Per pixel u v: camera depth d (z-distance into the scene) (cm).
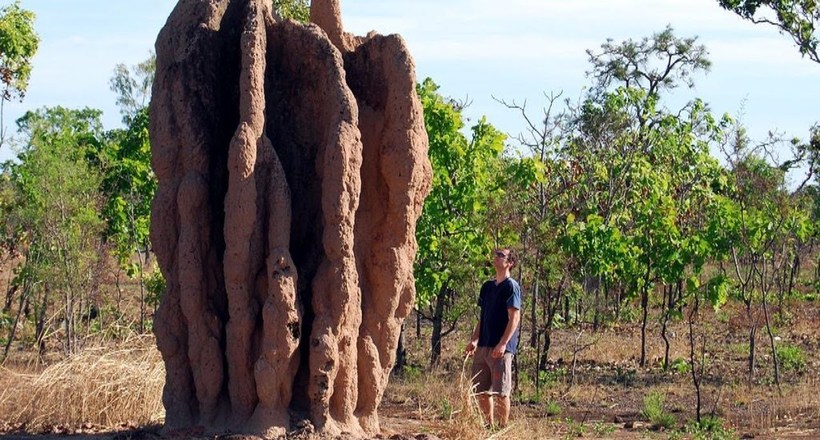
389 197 1105
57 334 2103
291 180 1105
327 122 1090
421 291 1931
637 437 1370
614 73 4731
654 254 2142
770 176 2158
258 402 1048
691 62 4734
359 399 1106
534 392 1758
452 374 1839
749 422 1520
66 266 1898
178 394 1073
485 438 1184
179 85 1071
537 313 2119
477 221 1938
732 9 2573
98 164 2362
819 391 1761
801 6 2548
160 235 1065
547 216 2017
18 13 2089
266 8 1121
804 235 2456
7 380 1345
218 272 1073
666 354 2080
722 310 2772
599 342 2288
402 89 1107
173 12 1106
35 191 2017
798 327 2675
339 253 1052
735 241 2055
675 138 2600
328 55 1093
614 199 2441
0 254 2339
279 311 1029
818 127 2367
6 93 2130
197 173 1061
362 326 1106
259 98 1048
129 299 2472
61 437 1139
